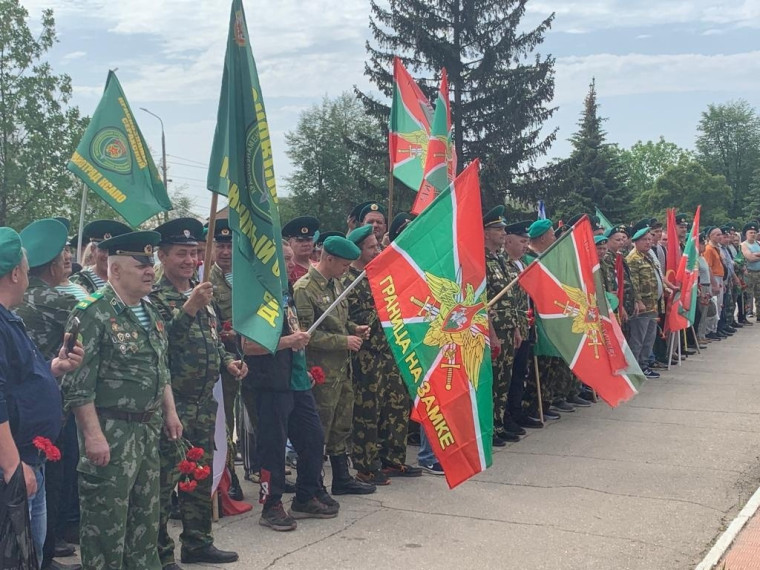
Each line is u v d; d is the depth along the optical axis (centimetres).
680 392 1065
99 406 409
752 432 840
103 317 409
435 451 523
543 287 743
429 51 3494
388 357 679
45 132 3394
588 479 678
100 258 605
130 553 429
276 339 472
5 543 336
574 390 1002
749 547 515
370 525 564
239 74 475
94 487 409
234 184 470
